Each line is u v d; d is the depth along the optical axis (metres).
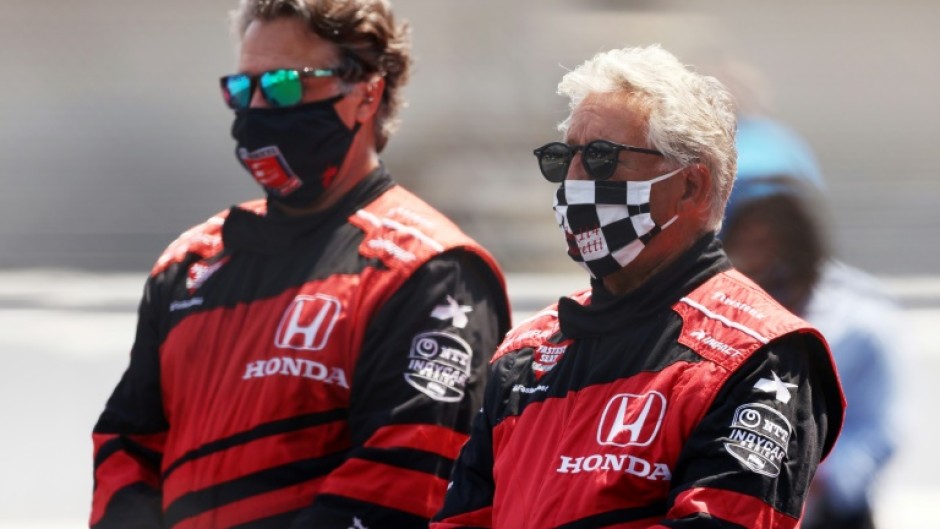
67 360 31.66
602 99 10.02
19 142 54.62
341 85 12.00
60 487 25.56
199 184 53.78
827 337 14.19
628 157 9.87
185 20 58.03
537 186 51.81
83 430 27.95
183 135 55.97
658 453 9.32
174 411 12.02
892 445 14.18
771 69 59.75
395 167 53.22
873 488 14.02
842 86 59.94
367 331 11.50
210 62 57.72
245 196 54.03
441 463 11.35
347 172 12.21
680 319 9.72
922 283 44.34
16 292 40.16
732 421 9.18
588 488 9.35
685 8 57.75
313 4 11.91
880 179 54.88
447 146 53.38
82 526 23.94
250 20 12.23
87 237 49.25
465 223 50.78
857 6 60.88
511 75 55.09
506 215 50.44
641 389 9.52
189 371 11.94
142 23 57.91
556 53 55.41
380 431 11.23
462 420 11.55
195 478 11.62
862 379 14.12
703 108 9.99
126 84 57.19
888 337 14.35
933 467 26.33
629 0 55.69
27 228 49.53
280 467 11.34
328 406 11.44
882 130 58.75
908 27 60.78
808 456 9.30
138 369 12.46
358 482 11.11
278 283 11.86
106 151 55.03
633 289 9.96
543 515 9.49
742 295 9.77
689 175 9.95
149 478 12.30
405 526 11.13
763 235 14.29
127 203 52.12
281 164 11.95
